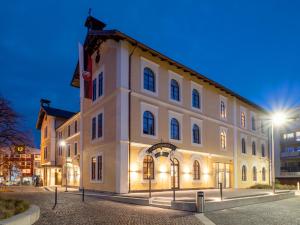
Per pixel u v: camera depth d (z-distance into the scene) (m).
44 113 49.66
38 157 53.00
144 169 22.47
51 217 11.69
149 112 23.75
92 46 26.61
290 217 13.08
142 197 17.50
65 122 40.19
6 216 9.38
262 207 16.75
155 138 23.66
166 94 25.47
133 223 10.75
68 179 37.06
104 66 24.53
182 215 12.85
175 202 14.75
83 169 26.97
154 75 24.69
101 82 25.09
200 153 28.22
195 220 11.66
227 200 16.03
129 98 22.08
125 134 21.31
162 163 23.88
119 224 10.49
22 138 15.44
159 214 13.02
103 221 10.98
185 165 26.16
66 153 39.16
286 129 53.31
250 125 38.84
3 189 25.95
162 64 25.45
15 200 13.37
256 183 38.50
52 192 25.61
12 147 15.22
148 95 23.61
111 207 15.10
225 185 31.75
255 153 39.59
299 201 21.33
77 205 15.53
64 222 10.67
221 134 32.19
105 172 22.64
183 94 27.33
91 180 25.05
